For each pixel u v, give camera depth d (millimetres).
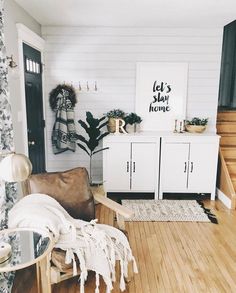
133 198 4027
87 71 4121
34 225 1959
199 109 4207
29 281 2258
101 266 1950
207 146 3834
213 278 2322
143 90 4145
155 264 2498
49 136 4254
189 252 2691
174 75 4102
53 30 3986
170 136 3809
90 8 3102
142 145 3848
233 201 3643
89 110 4227
